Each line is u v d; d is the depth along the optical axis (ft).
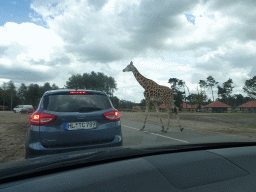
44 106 9.91
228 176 3.96
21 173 3.61
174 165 4.22
